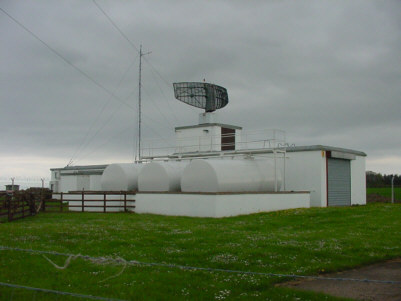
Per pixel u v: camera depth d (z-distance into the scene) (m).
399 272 10.66
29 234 15.45
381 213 22.95
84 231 16.23
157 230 16.61
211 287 9.19
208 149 36.53
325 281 9.84
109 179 30.81
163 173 27.62
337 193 31.56
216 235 15.30
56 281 9.63
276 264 10.98
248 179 26.14
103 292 8.89
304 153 30.53
